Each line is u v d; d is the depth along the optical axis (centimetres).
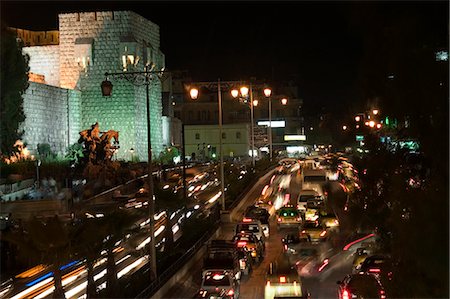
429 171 1084
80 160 7594
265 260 3106
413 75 1169
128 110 9644
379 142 2353
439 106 1029
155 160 9462
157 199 3097
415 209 998
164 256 2944
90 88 9769
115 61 9800
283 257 2719
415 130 1171
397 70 1241
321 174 5819
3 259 3155
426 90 1086
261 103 13462
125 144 9619
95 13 9850
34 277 3017
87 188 6450
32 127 8250
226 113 13362
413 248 982
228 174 5938
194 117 13338
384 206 2194
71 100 9375
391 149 2072
